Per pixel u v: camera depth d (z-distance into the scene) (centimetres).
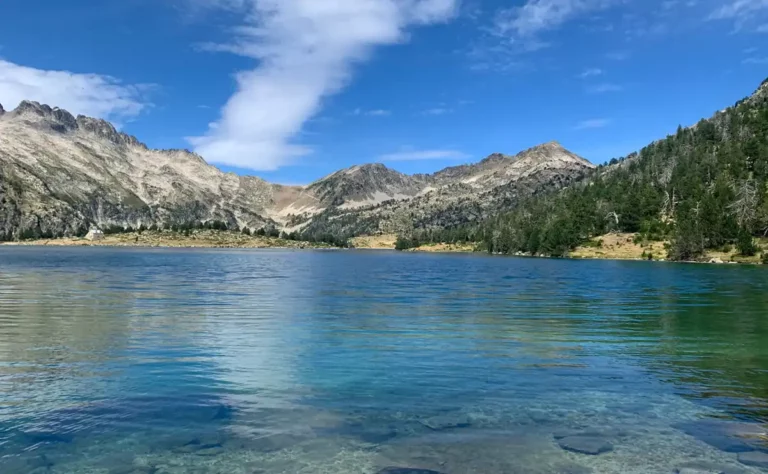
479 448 1242
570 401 1608
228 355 2203
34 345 2378
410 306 4078
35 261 12194
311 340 2572
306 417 1446
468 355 2242
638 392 1705
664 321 3297
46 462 1145
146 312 3550
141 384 1748
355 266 12262
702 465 1161
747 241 14638
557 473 1113
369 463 1155
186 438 1287
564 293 5338
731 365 2084
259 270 9775
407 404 1570
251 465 1141
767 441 1300
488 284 6631
